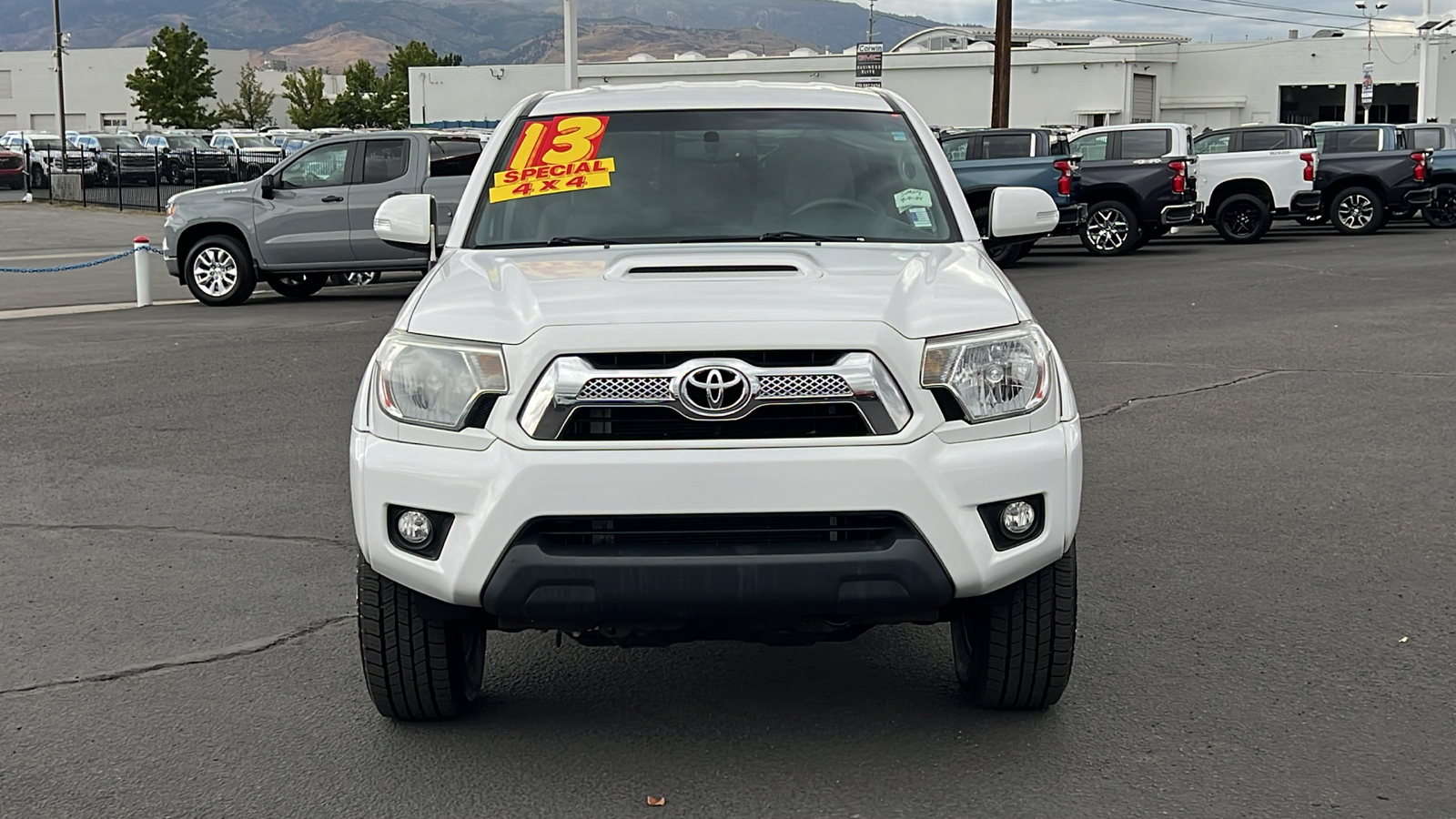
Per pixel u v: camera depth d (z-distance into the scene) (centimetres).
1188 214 2222
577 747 416
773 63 6069
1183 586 565
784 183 516
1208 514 674
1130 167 2216
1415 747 407
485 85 6844
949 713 440
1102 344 1227
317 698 459
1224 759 400
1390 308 1463
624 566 366
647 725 433
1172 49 5831
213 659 497
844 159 526
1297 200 2408
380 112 9544
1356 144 2650
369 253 1689
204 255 1702
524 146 536
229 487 750
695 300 387
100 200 4144
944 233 501
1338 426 873
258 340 1326
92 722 440
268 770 402
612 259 456
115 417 945
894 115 553
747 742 419
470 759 409
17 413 962
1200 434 855
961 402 380
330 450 840
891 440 370
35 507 713
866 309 382
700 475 363
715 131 536
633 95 559
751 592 367
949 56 5894
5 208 3975
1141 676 467
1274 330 1304
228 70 11012
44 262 2450
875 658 495
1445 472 750
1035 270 1975
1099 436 853
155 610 552
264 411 961
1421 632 507
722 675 479
